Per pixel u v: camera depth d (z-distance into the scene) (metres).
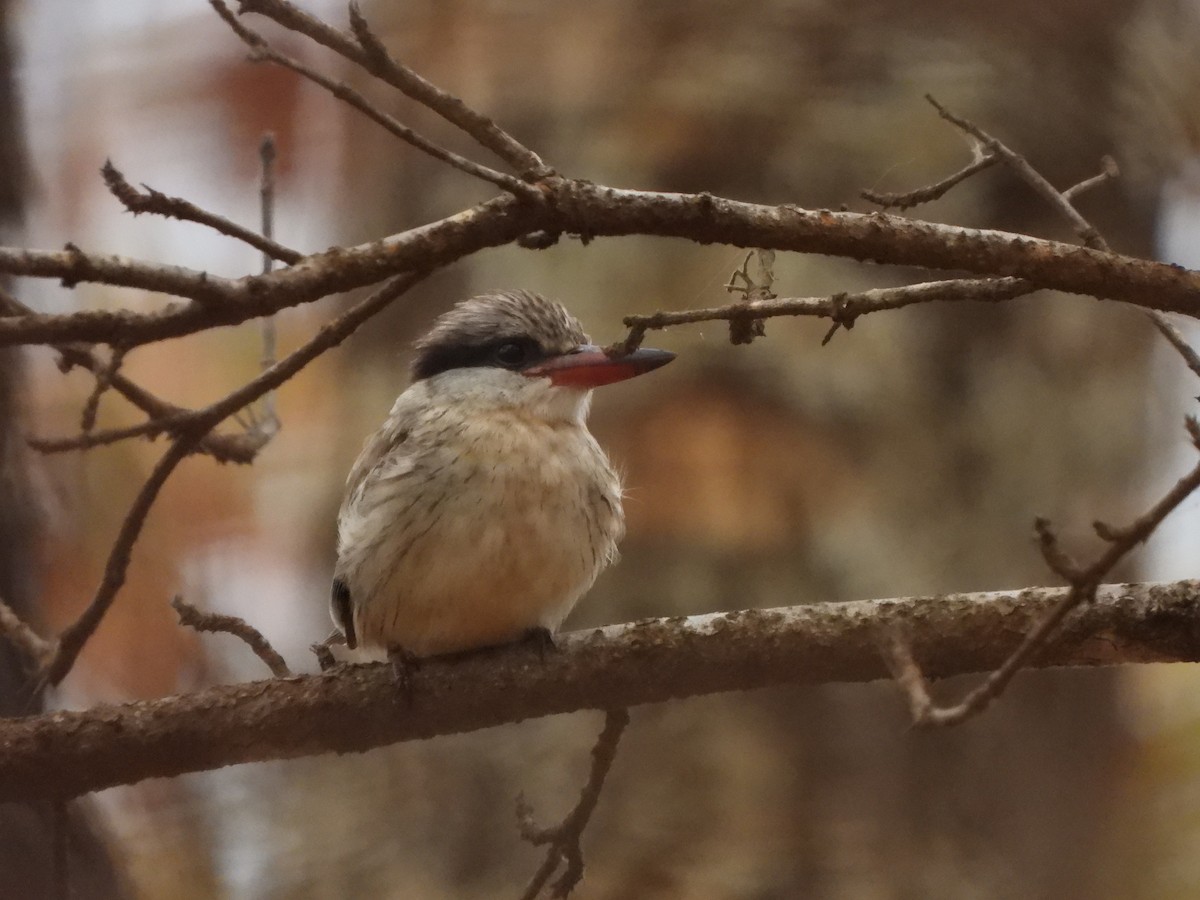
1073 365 11.66
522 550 7.38
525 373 8.01
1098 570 4.55
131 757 6.41
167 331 5.42
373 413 12.34
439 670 6.68
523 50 12.52
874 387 11.42
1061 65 11.92
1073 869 10.34
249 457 7.91
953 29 12.04
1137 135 11.87
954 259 5.73
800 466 11.21
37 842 7.80
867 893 10.11
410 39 12.70
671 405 11.33
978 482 11.41
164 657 10.74
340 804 10.98
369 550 7.56
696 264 11.54
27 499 8.70
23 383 8.79
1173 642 5.95
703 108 12.00
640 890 10.18
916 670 5.01
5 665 7.98
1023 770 10.63
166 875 10.50
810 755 10.66
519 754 10.90
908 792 10.58
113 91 12.84
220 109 13.02
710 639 6.37
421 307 12.41
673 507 11.13
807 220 5.73
